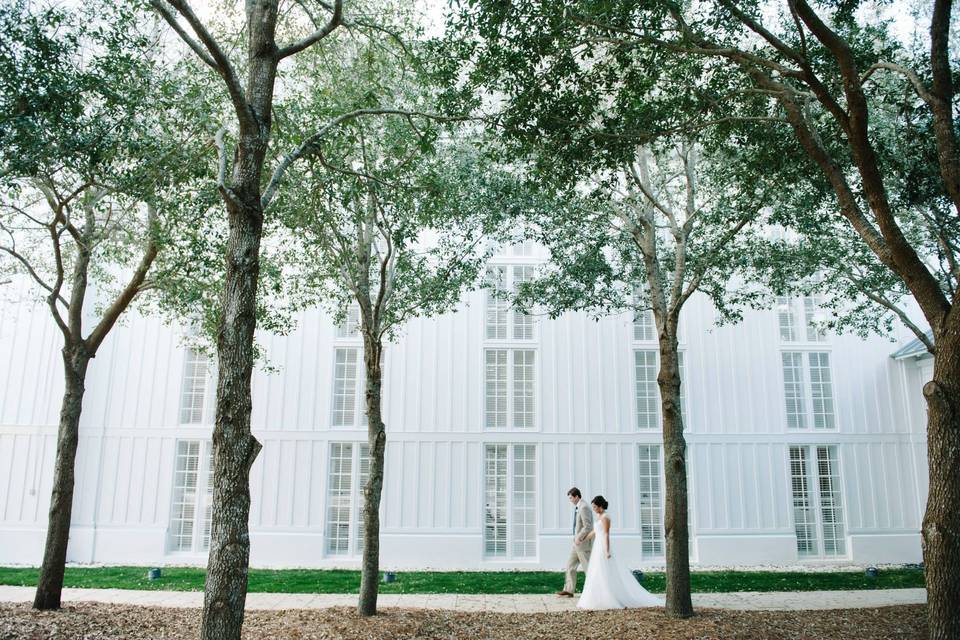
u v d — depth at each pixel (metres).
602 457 18.92
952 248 11.27
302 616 10.79
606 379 19.36
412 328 19.45
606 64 9.45
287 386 19.17
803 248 13.09
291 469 18.73
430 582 15.23
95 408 18.83
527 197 11.91
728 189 12.17
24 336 18.98
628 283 13.80
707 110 9.95
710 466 19.05
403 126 11.11
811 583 15.07
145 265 11.70
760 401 19.47
